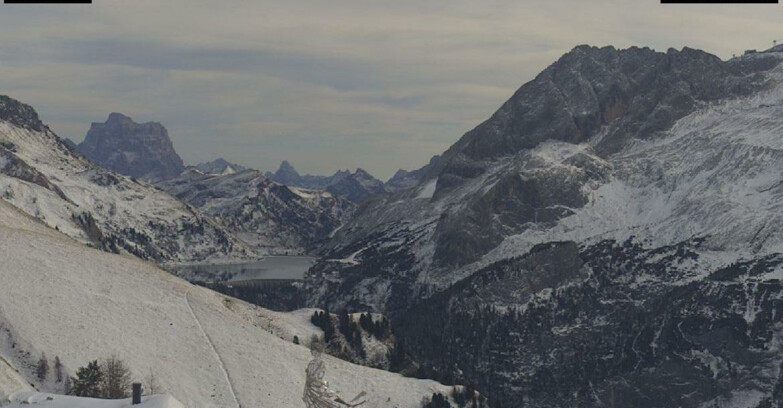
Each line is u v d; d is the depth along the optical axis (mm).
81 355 158375
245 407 157500
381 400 171000
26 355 155000
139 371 158875
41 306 172750
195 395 157750
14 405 65188
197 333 180750
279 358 177750
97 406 64625
